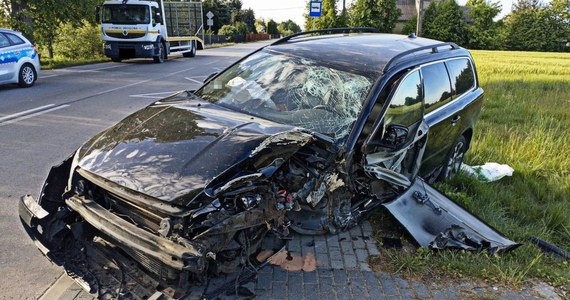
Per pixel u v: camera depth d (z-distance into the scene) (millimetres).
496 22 63000
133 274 2873
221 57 25562
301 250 3711
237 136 3061
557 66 24531
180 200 2555
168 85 12789
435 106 4656
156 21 19969
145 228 2762
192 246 2467
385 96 3791
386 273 3479
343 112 3699
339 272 3447
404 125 3979
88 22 20781
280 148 2971
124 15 19250
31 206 3170
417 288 3318
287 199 2992
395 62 4086
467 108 5305
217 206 2625
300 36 5098
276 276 3350
